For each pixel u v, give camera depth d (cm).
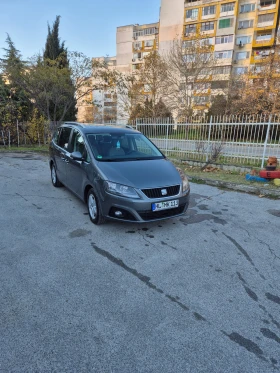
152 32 4512
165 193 360
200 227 400
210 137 913
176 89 2644
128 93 2223
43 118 1574
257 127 812
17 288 247
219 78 3038
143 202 342
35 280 260
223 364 172
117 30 4797
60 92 1580
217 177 739
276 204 522
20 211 456
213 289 252
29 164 957
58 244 337
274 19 3400
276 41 2339
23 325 202
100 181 368
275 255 320
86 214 445
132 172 373
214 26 3609
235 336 196
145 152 465
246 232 385
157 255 314
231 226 406
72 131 512
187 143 974
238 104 2025
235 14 3459
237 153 860
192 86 2550
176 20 3806
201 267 290
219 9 3516
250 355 179
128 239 355
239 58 3672
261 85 1950
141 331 198
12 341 187
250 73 2273
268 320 213
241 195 586
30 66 1623
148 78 2403
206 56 2406
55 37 2359
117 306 225
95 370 166
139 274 274
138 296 239
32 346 183
